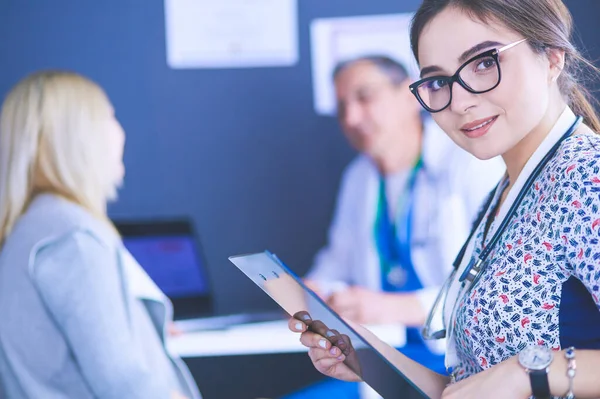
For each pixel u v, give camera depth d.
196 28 3.94
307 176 3.97
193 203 4.01
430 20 1.26
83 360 1.68
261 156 3.99
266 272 1.25
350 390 2.69
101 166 1.87
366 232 3.51
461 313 1.27
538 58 1.23
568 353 1.08
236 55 3.95
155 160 3.99
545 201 1.19
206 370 2.66
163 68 3.97
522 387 1.08
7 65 3.95
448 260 3.36
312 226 3.99
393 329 2.94
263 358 2.67
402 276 3.43
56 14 3.94
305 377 2.67
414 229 3.42
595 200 1.10
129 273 1.87
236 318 3.05
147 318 1.84
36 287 1.68
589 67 1.38
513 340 1.18
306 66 3.94
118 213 4.00
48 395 1.67
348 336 1.23
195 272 3.20
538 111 1.23
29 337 1.67
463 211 3.37
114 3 3.95
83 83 1.90
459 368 1.34
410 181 3.46
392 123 3.55
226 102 3.97
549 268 1.17
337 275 3.55
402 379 1.17
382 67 3.64
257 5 3.93
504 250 1.24
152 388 1.72
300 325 1.36
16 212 1.80
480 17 1.21
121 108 3.98
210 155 3.99
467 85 1.23
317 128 3.95
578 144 1.19
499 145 1.24
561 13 1.27
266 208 4.00
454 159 3.40
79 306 1.68
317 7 3.90
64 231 1.71
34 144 1.82
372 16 3.87
